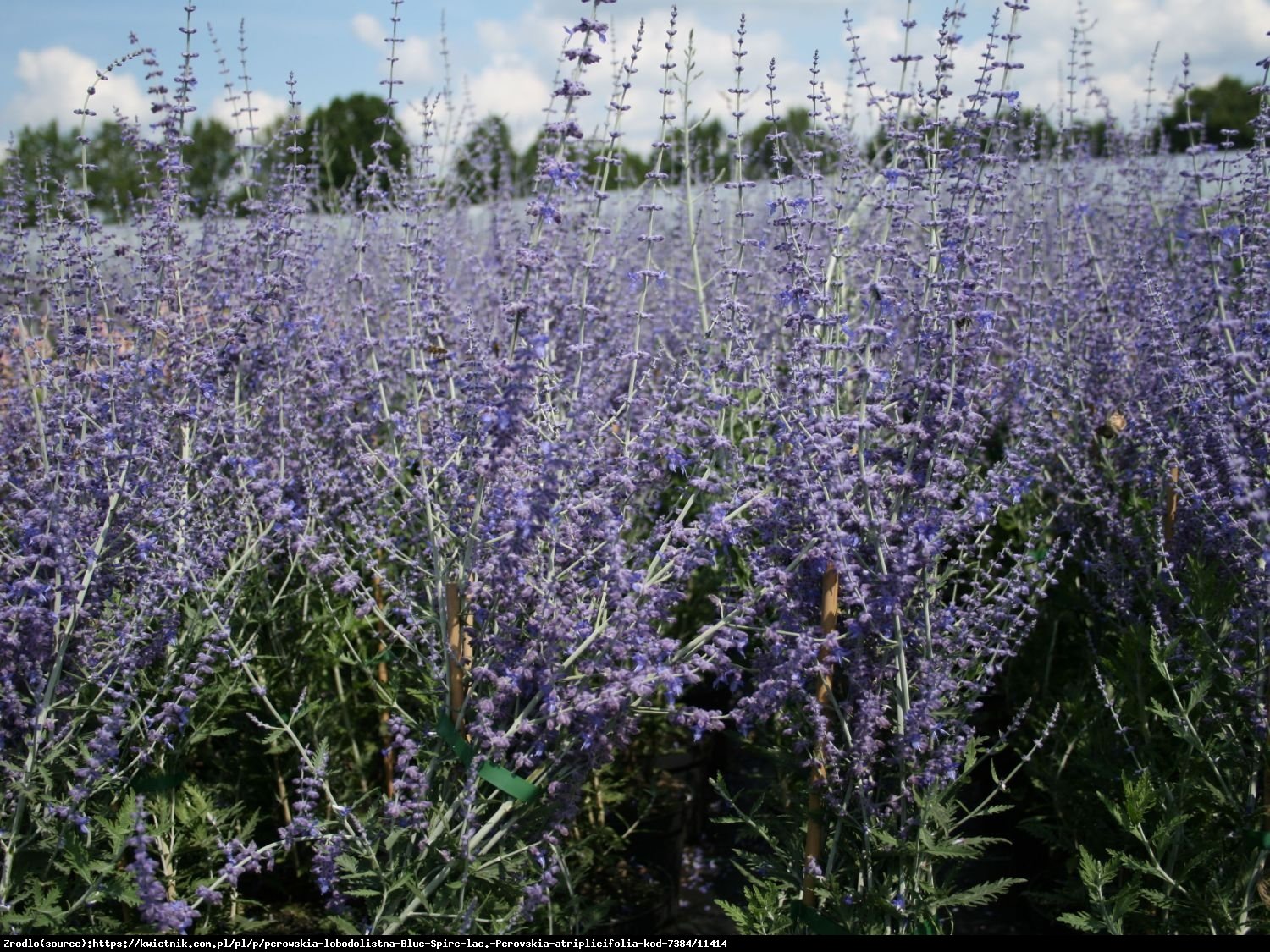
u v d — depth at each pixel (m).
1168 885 3.88
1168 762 4.35
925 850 3.41
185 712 3.64
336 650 4.61
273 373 4.95
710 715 3.46
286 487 4.61
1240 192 4.54
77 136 4.15
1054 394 5.04
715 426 4.09
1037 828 4.68
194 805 4.17
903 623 3.56
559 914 4.07
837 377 3.51
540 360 3.47
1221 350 4.23
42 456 4.03
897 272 4.80
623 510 3.94
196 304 5.06
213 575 4.21
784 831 3.88
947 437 3.56
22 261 4.69
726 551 4.22
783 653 3.56
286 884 4.88
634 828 5.18
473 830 3.51
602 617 3.54
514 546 3.31
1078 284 6.54
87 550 3.67
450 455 3.77
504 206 7.95
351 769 4.91
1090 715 4.75
